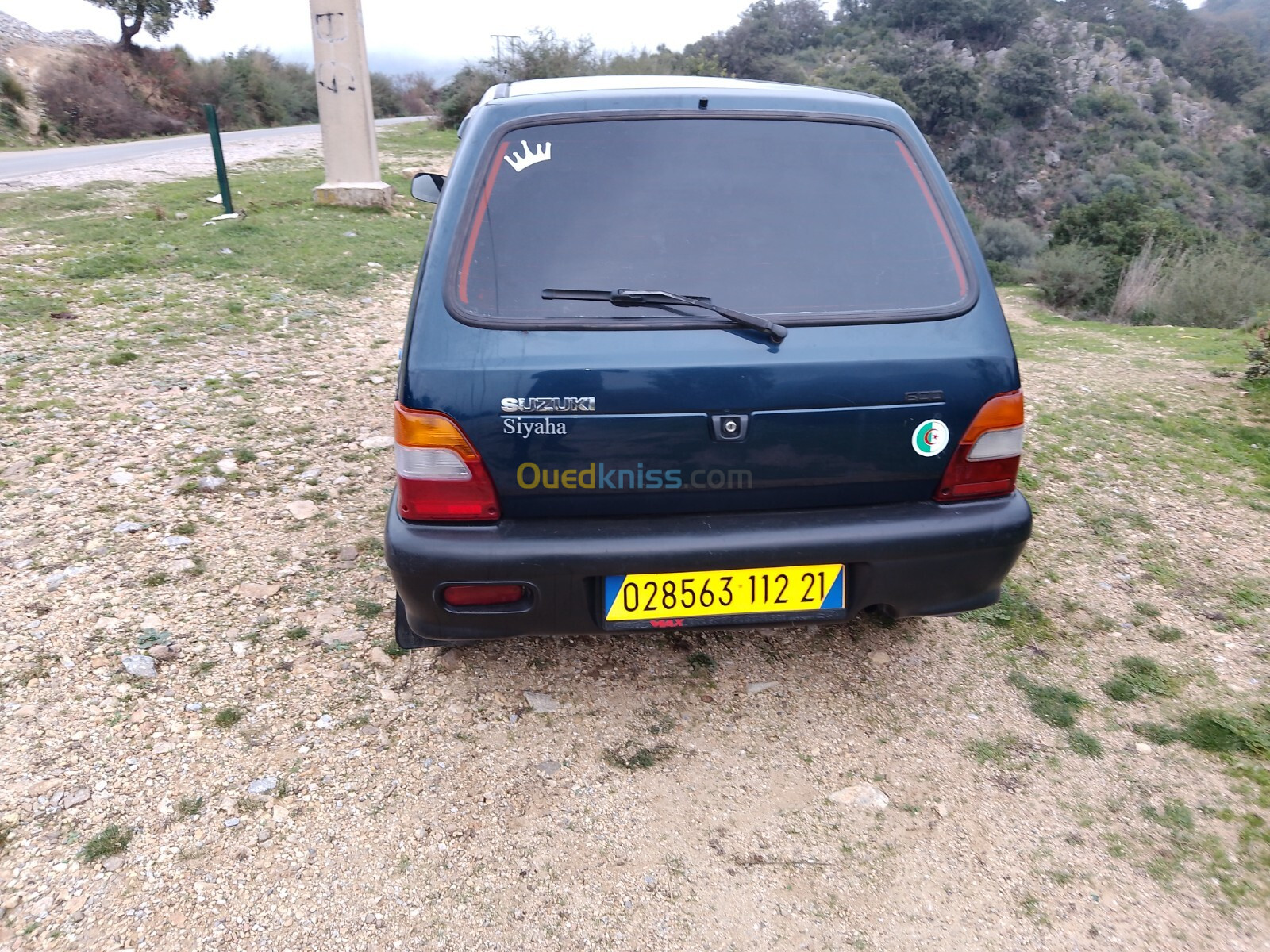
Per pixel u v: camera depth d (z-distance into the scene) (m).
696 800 2.32
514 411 2.10
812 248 2.27
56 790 2.22
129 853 2.06
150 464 3.97
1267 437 4.85
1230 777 2.41
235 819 2.18
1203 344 7.77
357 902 1.99
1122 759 2.47
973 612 3.16
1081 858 2.15
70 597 2.98
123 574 3.14
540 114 2.33
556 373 2.09
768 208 2.29
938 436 2.24
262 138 25.41
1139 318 12.91
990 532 2.29
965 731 2.59
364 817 2.21
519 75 26.67
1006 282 24.69
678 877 2.09
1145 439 4.80
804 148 2.37
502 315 2.14
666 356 2.11
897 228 2.33
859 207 2.33
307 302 6.90
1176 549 3.61
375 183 11.20
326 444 4.33
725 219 2.26
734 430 2.14
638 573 2.18
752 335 2.16
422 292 2.18
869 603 2.31
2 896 1.93
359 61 10.77
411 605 2.24
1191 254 13.98
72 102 29.05
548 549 2.14
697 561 2.17
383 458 4.21
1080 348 7.45
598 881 2.07
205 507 3.64
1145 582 3.37
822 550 2.21
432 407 2.11
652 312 2.15
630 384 2.10
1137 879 2.10
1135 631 3.07
